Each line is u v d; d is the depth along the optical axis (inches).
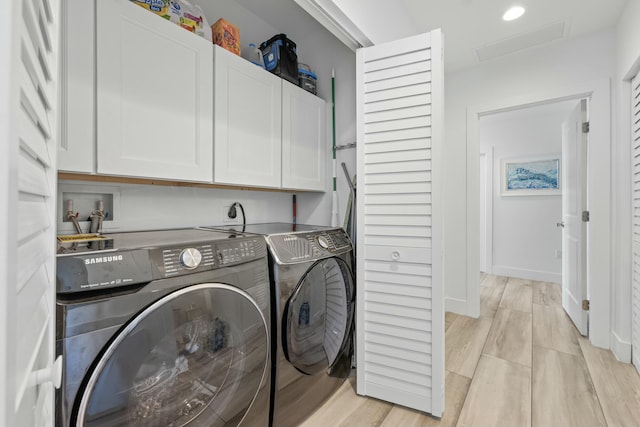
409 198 57.7
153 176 46.9
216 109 56.4
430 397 56.1
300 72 80.8
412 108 57.0
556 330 95.6
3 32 9.8
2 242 9.6
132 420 31.2
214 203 71.4
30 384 13.8
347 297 65.6
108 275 29.6
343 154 85.2
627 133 75.3
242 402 42.4
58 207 47.1
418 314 57.1
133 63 44.2
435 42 54.5
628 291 75.2
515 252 166.4
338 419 55.6
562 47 89.5
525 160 161.9
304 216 91.8
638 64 67.7
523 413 56.9
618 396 61.6
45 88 17.3
